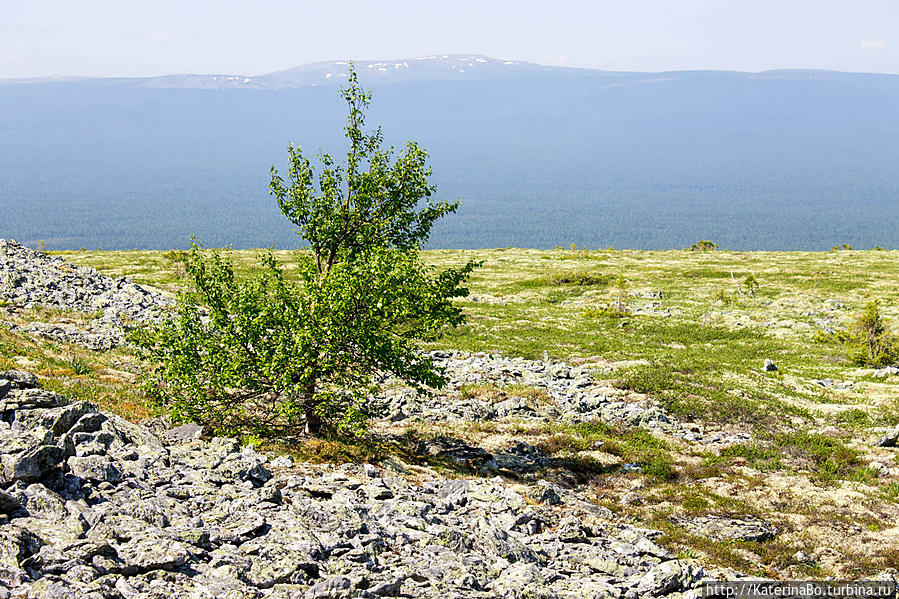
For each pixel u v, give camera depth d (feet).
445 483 62.54
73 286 135.85
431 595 35.78
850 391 126.31
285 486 49.90
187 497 42.52
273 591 32.60
